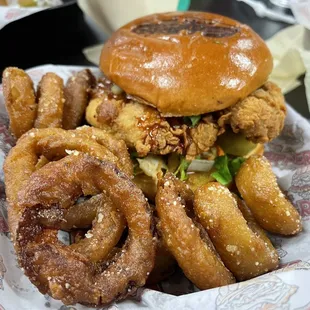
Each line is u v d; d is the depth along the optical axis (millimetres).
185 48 192
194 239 148
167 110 191
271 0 385
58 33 330
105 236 152
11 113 199
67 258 140
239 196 209
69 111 219
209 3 382
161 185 162
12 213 164
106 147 185
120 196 152
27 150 178
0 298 145
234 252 161
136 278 146
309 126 232
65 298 138
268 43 315
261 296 141
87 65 303
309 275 147
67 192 151
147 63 193
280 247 184
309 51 299
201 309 142
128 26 223
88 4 323
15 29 314
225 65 191
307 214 196
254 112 195
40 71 252
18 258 143
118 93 211
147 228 151
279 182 215
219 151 212
